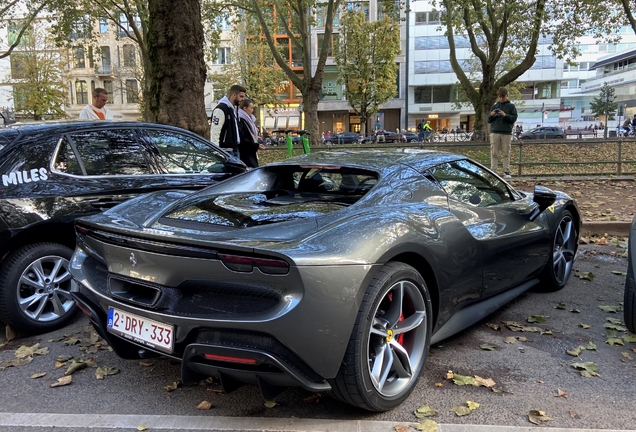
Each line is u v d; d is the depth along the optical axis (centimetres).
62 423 252
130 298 255
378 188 304
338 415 255
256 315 219
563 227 464
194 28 758
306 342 218
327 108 5472
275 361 214
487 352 330
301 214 272
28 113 3881
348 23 3566
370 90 3656
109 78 4838
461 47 5372
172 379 302
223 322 221
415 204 305
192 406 269
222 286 229
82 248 300
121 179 410
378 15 4856
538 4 1967
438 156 365
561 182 1064
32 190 362
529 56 2134
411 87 5544
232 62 4653
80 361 326
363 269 233
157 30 748
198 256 229
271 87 4031
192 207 298
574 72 6719
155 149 448
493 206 376
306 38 2186
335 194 337
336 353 225
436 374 300
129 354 276
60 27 2447
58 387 294
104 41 4744
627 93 6250
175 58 748
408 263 279
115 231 259
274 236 236
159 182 431
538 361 317
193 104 764
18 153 366
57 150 387
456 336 358
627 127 3962
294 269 214
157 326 243
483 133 1738
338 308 223
